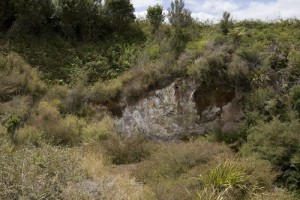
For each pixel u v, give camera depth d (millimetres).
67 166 6566
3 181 5496
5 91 11617
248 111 10625
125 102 12508
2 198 5195
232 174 6750
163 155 8438
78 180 6316
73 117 11734
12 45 13648
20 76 12211
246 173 7145
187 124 11641
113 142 10289
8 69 12523
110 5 15898
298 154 7965
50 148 7223
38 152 6910
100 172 7695
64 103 12383
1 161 6012
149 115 12125
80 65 14133
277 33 12922
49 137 9930
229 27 13531
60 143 10102
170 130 11781
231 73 11289
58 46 14797
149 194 6211
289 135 8430
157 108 12086
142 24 16938
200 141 9594
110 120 12031
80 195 5547
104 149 9766
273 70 11289
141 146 10125
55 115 11281
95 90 12656
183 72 12102
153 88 12391
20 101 11227
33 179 5684
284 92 10789
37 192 5262
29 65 13023
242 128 10312
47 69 13609
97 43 15500
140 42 15477
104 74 13844
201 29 14734
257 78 11109
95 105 12602
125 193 6348
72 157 7520
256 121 10156
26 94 12016
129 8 16125
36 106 11555
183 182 6797
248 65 11531
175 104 11891
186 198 6012
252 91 11039
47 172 6129
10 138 9234
